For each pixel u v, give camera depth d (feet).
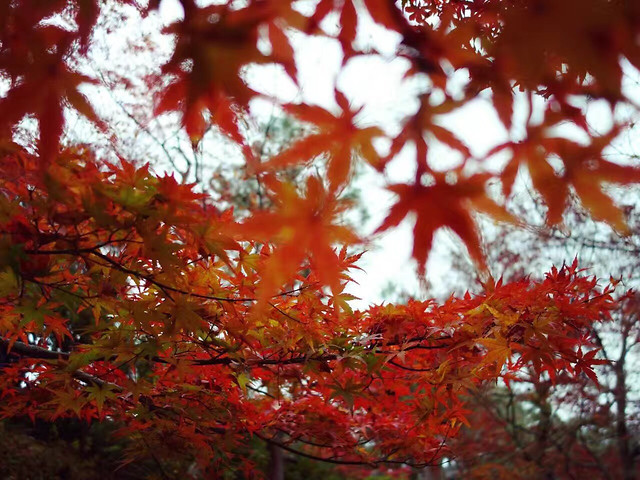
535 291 3.54
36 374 4.50
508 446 13.57
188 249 3.33
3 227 2.48
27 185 2.50
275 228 1.19
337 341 4.05
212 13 1.19
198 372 4.58
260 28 1.20
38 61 1.29
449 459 5.15
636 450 12.62
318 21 1.20
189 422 4.65
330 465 13.88
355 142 1.17
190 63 1.21
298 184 1.19
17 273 2.44
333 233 1.18
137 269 3.22
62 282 3.27
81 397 3.92
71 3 1.26
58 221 2.36
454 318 3.93
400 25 1.19
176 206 2.35
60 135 1.34
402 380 4.75
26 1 1.24
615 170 1.11
